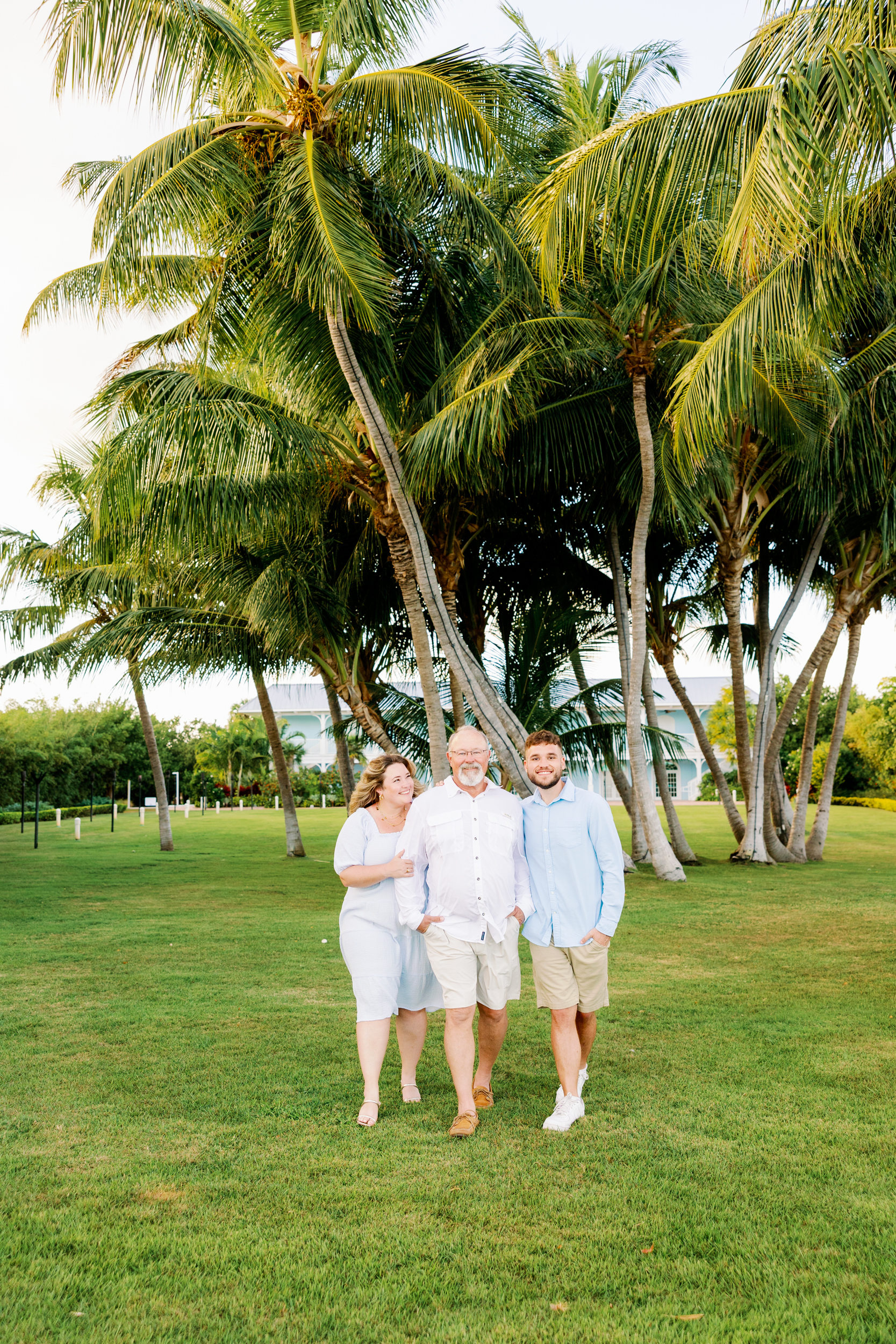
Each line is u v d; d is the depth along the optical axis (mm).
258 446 10047
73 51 8750
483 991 4246
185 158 9641
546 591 16062
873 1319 2568
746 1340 2469
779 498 15930
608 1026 5871
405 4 9359
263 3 9859
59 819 33719
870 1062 5039
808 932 9742
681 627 19641
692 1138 3912
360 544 14422
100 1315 2615
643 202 7348
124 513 10078
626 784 18422
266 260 10352
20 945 9094
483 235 10359
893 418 12688
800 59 5746
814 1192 3373
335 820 34438
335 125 9883
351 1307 2648
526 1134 3979
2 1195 3404
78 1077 4848
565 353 11125
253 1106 4387
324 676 16531
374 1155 3752
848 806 38875
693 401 8602
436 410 11281
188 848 23031
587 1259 2914
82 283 14883
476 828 4156
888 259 7324
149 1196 3385
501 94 9547
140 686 22266
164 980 7418
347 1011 6320
